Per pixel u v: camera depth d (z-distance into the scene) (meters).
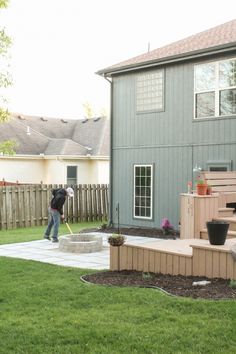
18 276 7.86
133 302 5.96
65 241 10.92
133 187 15.65
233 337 4.61
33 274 8.00
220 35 14.88
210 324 4.97
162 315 5.34
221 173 11.52
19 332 4.89
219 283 6.76
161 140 14.77
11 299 6.30
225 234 7.26
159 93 14.82
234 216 10.40
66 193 12.63
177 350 4.35
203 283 6.77
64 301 6.14
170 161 14.51
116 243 8.23
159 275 7.65
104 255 10.34
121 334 4.76
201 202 9.62
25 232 15.37
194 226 9.64
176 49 15.01
